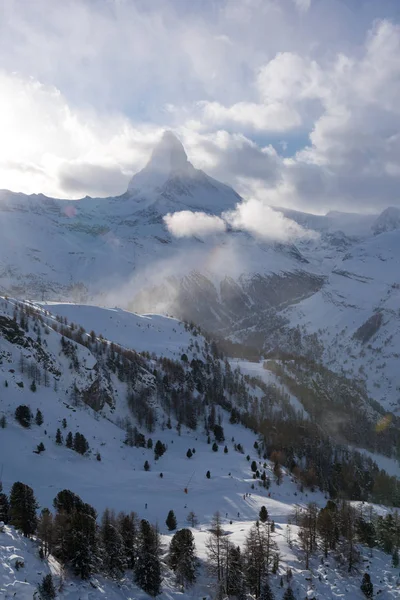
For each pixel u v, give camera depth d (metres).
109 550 96.81
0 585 75.19
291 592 103.62
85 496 153.75
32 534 98.06
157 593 95.75
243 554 107.88
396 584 112.81
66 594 82.44
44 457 175.88
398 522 135.38
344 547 121.56
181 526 136.75
